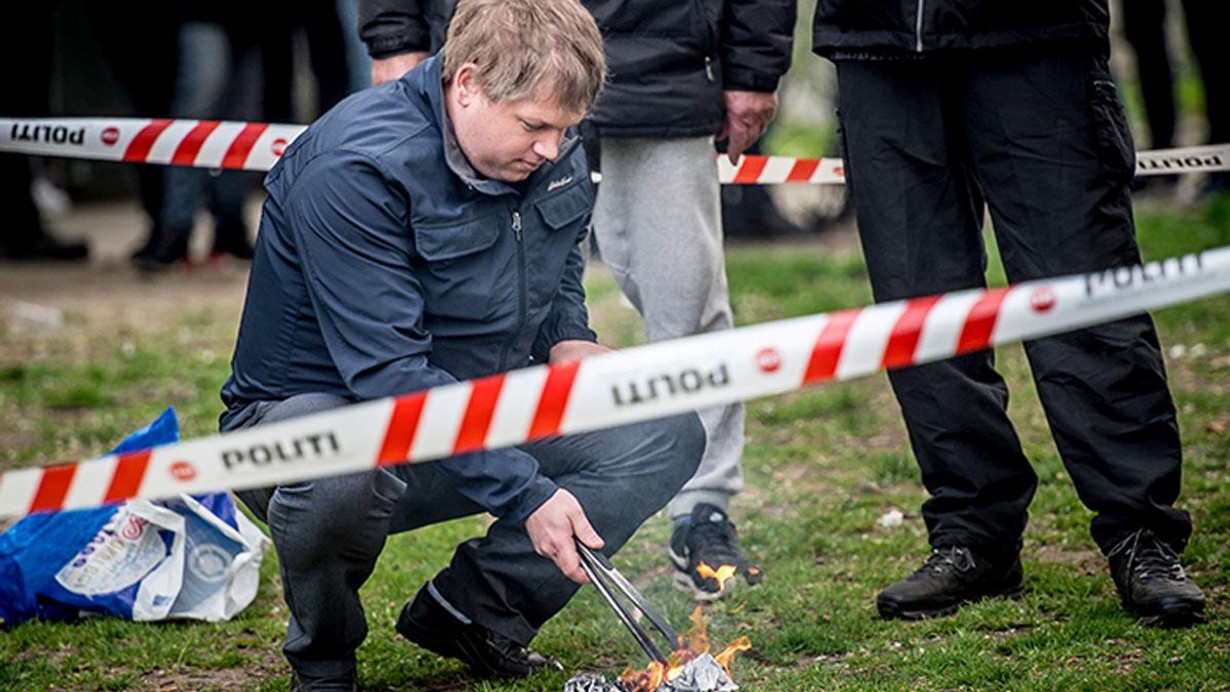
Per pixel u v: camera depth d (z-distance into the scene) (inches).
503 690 202.5
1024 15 204.8
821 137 678.5
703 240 237.6
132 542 235.9
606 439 201.9
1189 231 497.7
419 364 181.0
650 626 225.6
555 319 210.8
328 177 181.2
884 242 217.2
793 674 201.5
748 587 237.0
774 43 237.0
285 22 544.4
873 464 302.5
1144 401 209.6
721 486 241.1
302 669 194.7
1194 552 232.8
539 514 180.5
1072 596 220.8
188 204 541.0
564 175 193.2
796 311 436.5
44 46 536.4
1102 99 206.4
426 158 182.2
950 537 221.5
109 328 458.3
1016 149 208.5
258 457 149.3
